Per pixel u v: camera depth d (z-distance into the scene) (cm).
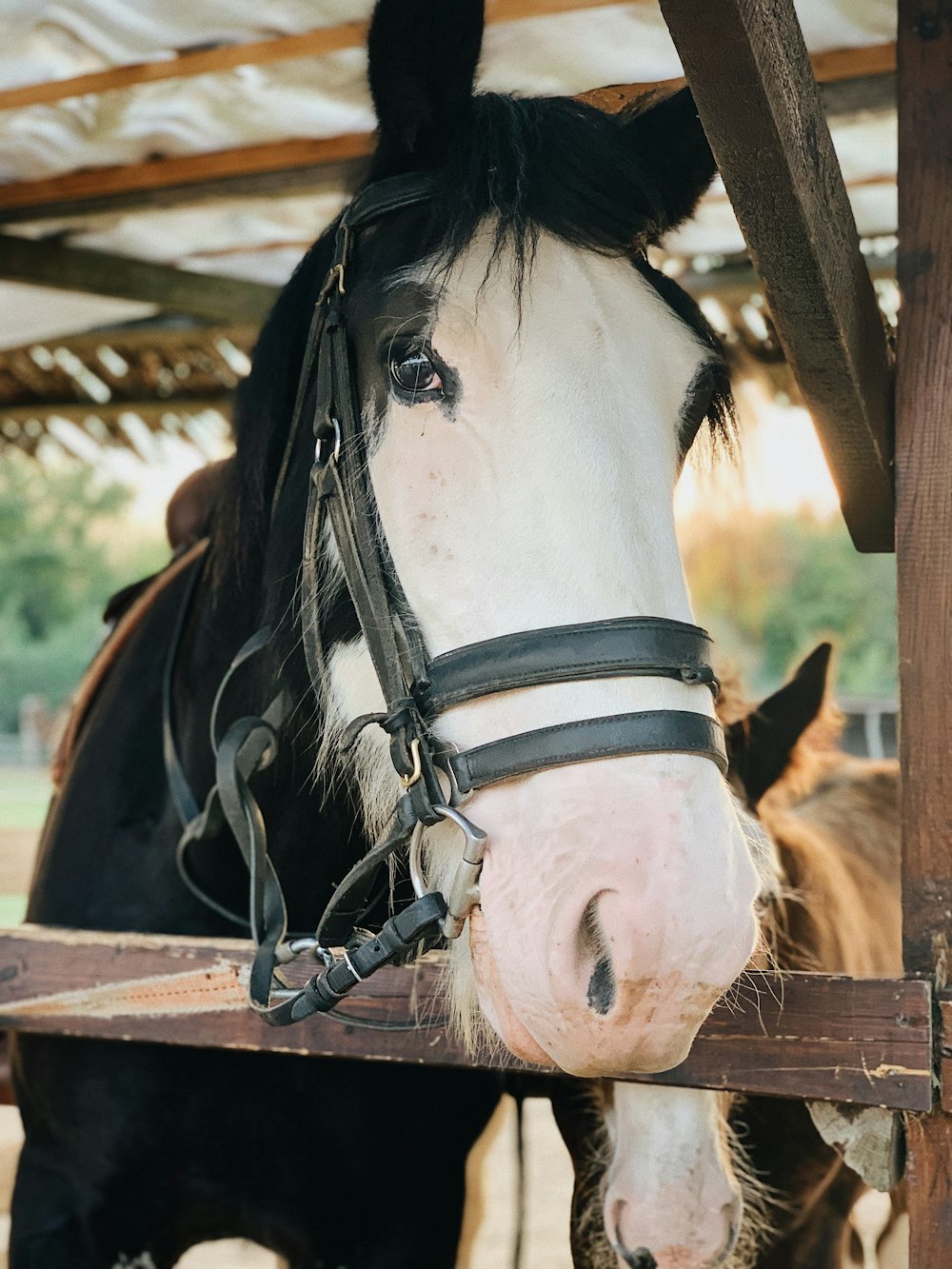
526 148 113
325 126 242
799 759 194
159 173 261
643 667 100
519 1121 179
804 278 117
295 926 150
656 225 118
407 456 109
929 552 118
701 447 126
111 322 362
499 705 103
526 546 103
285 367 138
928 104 121
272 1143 156
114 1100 156
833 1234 201
